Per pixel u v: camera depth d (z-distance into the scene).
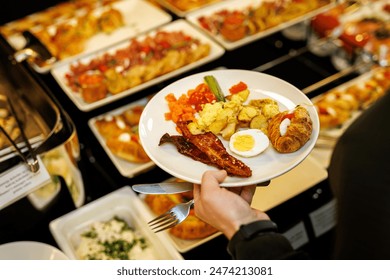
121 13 2.29
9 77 1.58
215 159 0.97
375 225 0.78
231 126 1.06
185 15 2.24
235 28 2.03
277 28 2.08
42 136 1.34
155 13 2.28
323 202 1.39
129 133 1.59
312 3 2.21
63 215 1.36
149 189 0.97
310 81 1.90
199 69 1.97
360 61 1.98
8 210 1.21
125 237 1.32
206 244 1.30
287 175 1.40
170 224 0.98
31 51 1.80
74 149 1.30
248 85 1.16
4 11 2.34
